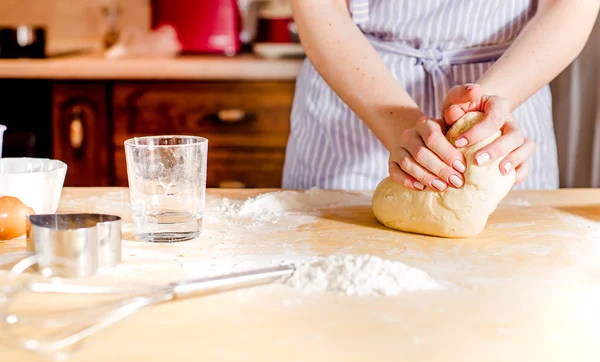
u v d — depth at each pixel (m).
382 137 0.92
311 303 0.60
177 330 0.55
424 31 1.11
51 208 0.83
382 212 0.84
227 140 2.01
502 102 0.82
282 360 0.51
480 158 0.78
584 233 0.82
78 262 0.66
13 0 2.38
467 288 0.65
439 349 0.53
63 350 0.51
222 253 0.74
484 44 1.13
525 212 0.92
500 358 0.52
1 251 0.74
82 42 2.39
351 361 0.51
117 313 0.55
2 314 0.55
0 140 0.88
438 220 0.79
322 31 1.00
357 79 0.96
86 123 2.01
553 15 1.01
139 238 0.78
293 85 1.98
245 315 0.58
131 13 2.36
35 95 2.00
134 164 0.77
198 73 1.95
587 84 1.53
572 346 0.54
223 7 2.14
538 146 1.18
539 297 0.63
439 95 1.12
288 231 0.82
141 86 1.98
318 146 1.18
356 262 0.65
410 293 0.63
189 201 0.78
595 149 1.54
